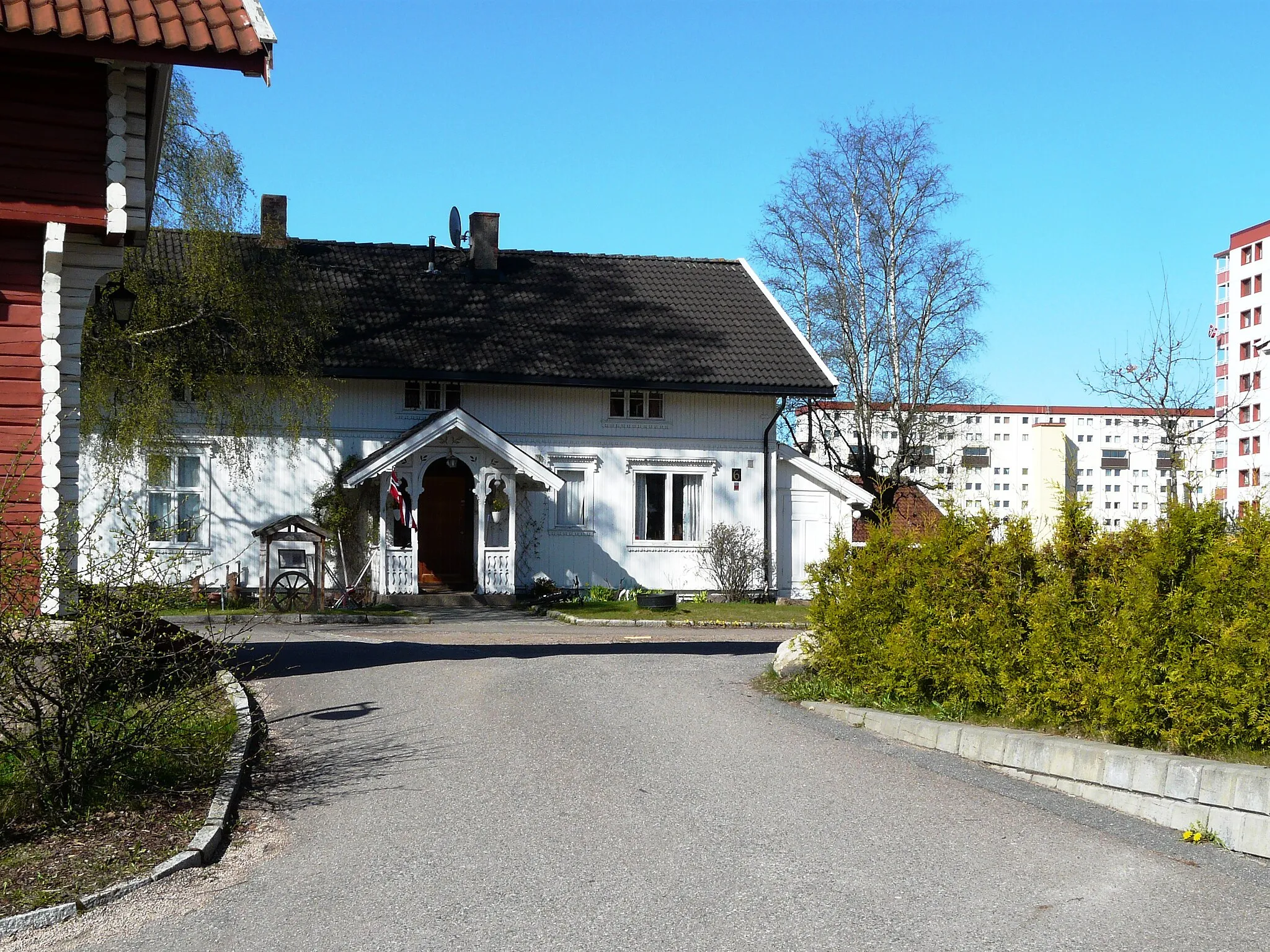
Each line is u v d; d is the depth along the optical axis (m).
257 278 26.47
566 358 30.75
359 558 29.12
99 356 24.53
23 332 11.80
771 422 32.25
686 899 6.24
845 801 8.23
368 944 5.69
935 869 6.73
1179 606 8.60
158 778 8.56
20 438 11.70
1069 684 9.47
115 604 7.97
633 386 30.50
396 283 32.50
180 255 27.34
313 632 20.69
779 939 5.66
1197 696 8.34
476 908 6.15
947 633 10.91
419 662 15.23
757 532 32.09
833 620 12.34
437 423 27.81
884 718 10.80
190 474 28.30
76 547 8.65
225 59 11.50
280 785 8.82
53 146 11.78
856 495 32.91
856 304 39.69
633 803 8.16
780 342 33.12
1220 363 95.81
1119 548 9.67
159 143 14.85
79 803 7.83
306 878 6.72
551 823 7.70
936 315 39.38
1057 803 8.27
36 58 11.77
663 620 25.11
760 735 10.53
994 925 5.82
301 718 11.30
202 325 25.91
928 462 41.19
